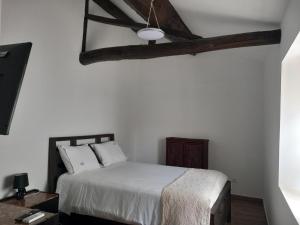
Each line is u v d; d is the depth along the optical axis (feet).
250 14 9.18
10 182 9.65
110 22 12.98
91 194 10.14
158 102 18.31
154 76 18.45
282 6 7.81
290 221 6.63
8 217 5.75
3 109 3.82
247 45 10.18
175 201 8.75
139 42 18.60
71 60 12.65
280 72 8.88
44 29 10.98
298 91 8.48
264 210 13.87
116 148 14.92
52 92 11.50
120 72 16.90
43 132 11.05
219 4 9.17
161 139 18.19
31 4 10.33
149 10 10.85
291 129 8.56
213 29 12.19
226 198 11.70
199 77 17.17
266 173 13.50
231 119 16.24
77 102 13.08
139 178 10.81
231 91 16.28
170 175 11.57
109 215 9.62
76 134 13.01
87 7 13.41
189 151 16.48
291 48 7.41
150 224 8.95
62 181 10.85
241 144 15.96
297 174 8.50
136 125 18.85
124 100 17.38
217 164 16.52
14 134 9.76
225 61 16.46
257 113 15.61
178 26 12.57
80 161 11.76
